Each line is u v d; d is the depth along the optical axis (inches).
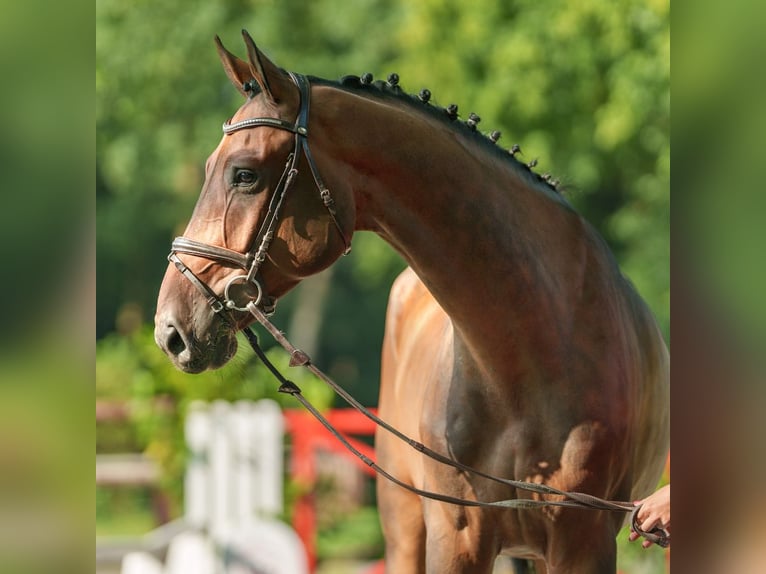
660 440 246.1
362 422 489.4
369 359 1493.6
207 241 195.9
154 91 1228.5
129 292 1430.9
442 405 219.6
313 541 483.5
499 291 205.3
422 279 212.4
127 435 639.1
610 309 217.5
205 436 437.1
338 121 202.4
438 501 219.6
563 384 207.2
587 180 867.4
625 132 820.6
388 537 292.4
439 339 245.8
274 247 197.9
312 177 199.2
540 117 847.1
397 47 1208.8
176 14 1224.2
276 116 199.6
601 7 808.3
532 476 208.7
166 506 609.6
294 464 485.4
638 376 223.0
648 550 440.5
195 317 194.9
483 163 211.5
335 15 1226.6
